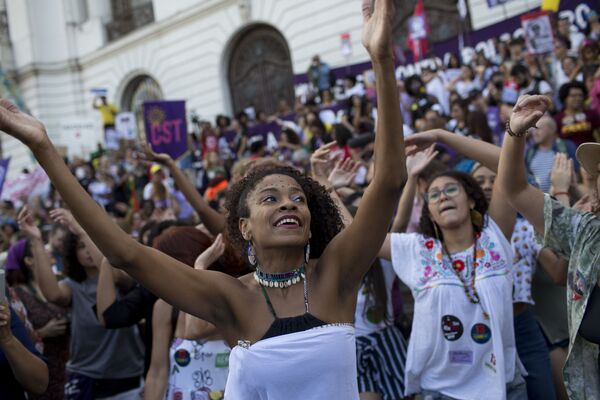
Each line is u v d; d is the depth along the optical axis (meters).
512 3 10.80
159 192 7.38
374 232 1.80
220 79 16.66
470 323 2.68
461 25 10.21
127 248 1.71
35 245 3.59
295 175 1.99
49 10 20.91
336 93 10.37
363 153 5.14
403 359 3.15
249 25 15.84
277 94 15.70
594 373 2.11
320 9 14.10
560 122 5.47
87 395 3.62
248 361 1.68
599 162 2.16
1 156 21.94
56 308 3.97
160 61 18.12
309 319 1.73
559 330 3.34
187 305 1.79
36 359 2.52
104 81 19.88
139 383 3.80
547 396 2.97
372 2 1.77
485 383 2.63
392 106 1.71
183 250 3.00
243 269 2.84
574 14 7.96
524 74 6.92
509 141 2.21
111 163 13.47
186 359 2.75
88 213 1.67
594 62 6.62
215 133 11.37
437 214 2.81
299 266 1.83
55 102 20.81
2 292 2.36
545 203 2.24
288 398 1.66
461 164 4.14
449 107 7.52
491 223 2.83
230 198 2.00
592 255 2.07
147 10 18.84
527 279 3.07
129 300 3.16
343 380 1.67
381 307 3.14
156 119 5.39
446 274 2.76
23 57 20.89
